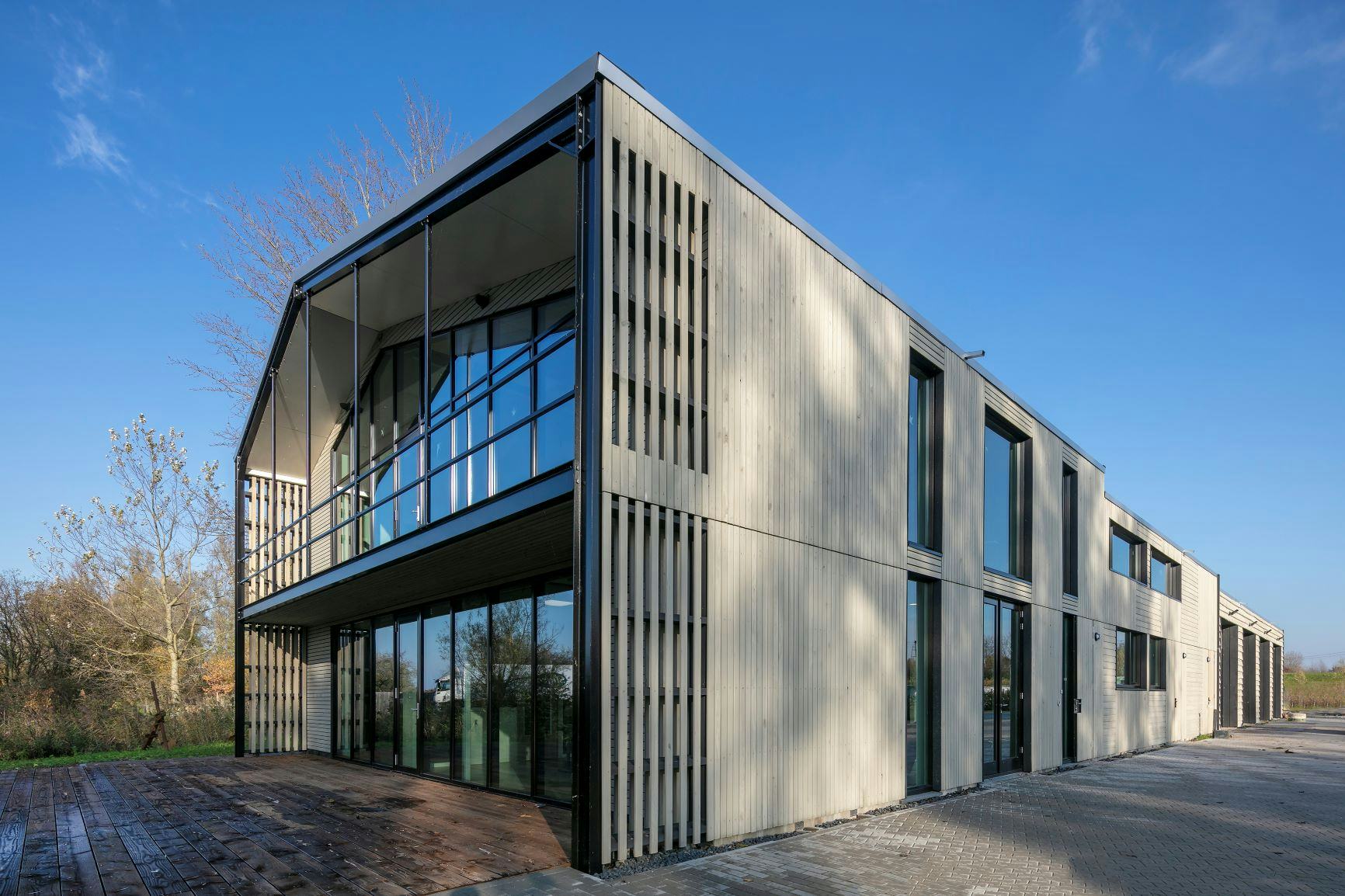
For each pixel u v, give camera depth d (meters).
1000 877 5.86
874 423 8.98
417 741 10.35
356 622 12.26
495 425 9.70
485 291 10.03
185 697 20.19
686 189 6.64
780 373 7.52
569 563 8.05
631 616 5.86
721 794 6.35
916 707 9.73
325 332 11.09
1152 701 19.16
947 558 10.40
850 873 5.76
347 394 12.22
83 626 20.61
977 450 11.42
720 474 6.69
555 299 9.23
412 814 7.35
